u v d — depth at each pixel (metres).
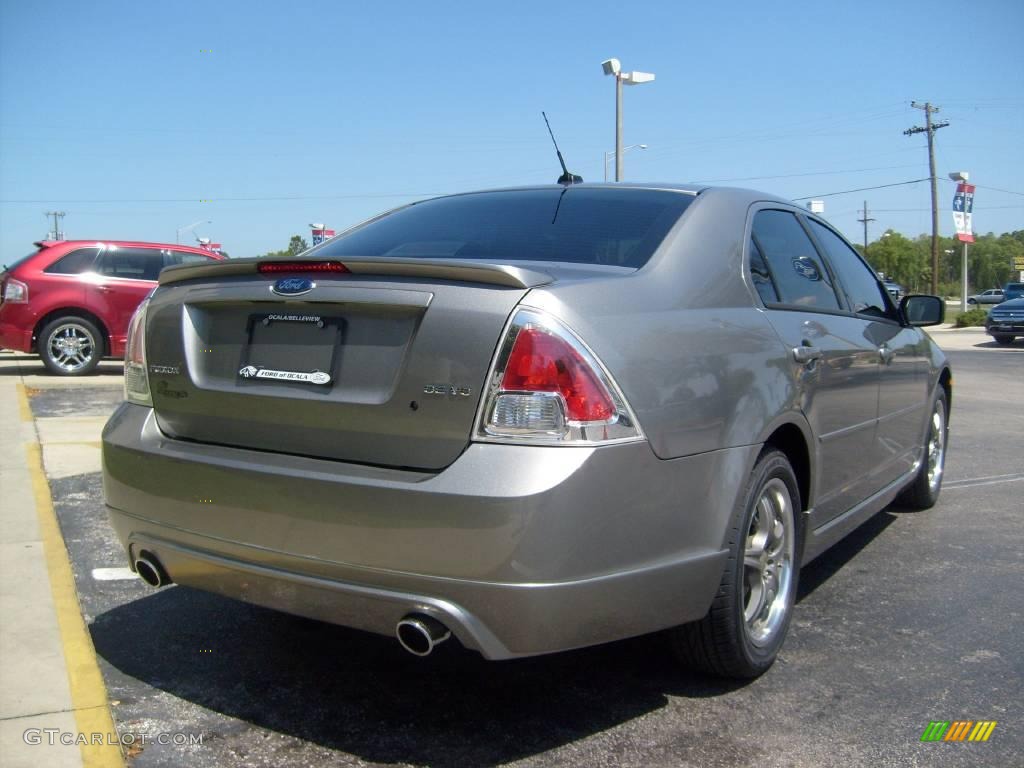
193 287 3.05
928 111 47.88
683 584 2.74
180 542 2.90
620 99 23.59
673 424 2.67
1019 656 3.46
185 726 2.88
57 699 2.97
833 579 4.36
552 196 3.64
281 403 2.75
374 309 2.63
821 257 4.14
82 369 11.50
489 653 2.46
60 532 4.74
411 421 2.53
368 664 3.36
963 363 17.67
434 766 2.66
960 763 2.69
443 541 2.41
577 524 2.42
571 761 2.69
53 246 11.48
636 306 2.75
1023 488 6.33
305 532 2.60
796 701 3.08
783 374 3.23
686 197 3.47
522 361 2.45
